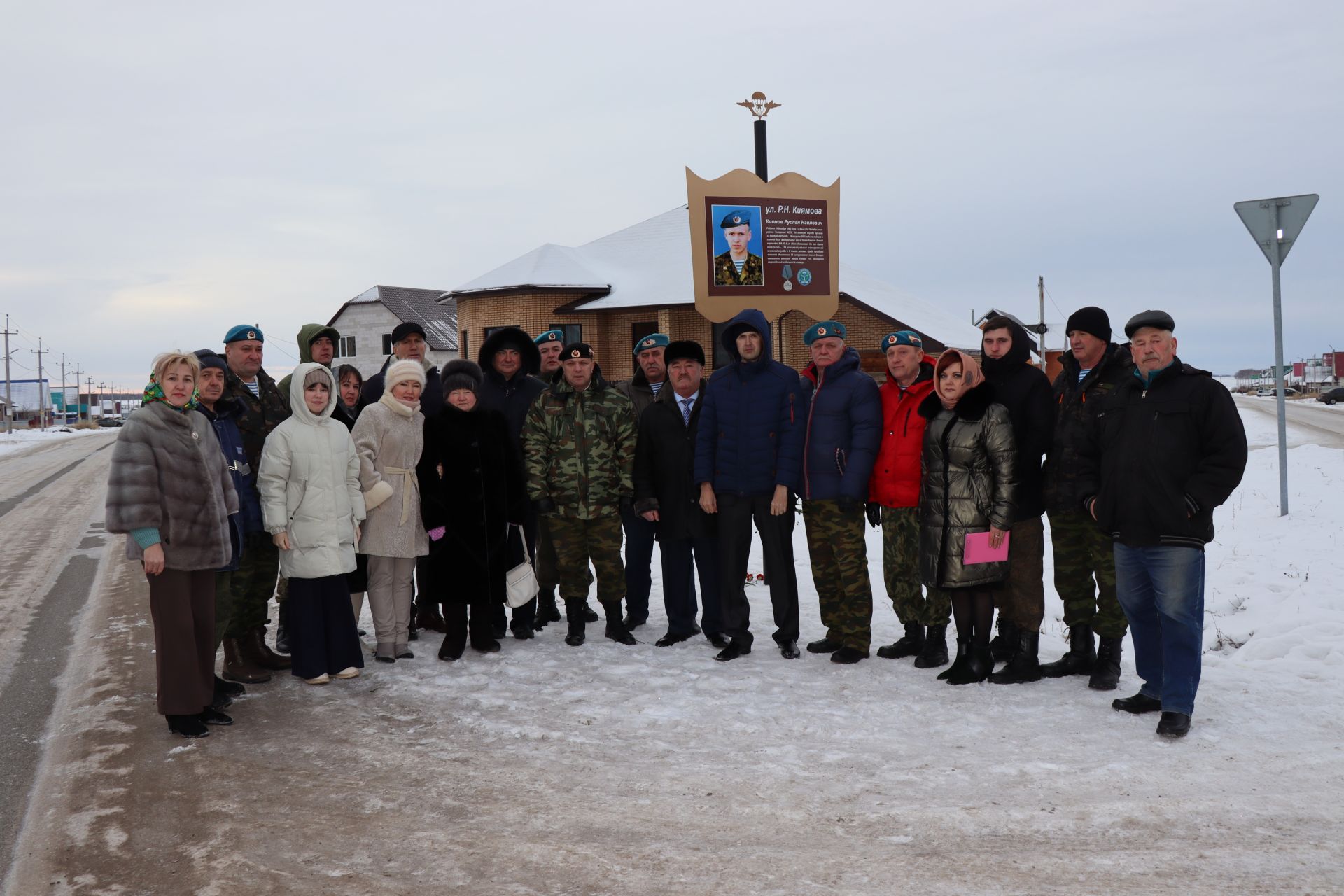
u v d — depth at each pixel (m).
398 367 6.09
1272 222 10.28
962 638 5.36
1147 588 4.69
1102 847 3.34
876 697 5.12
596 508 6.35
